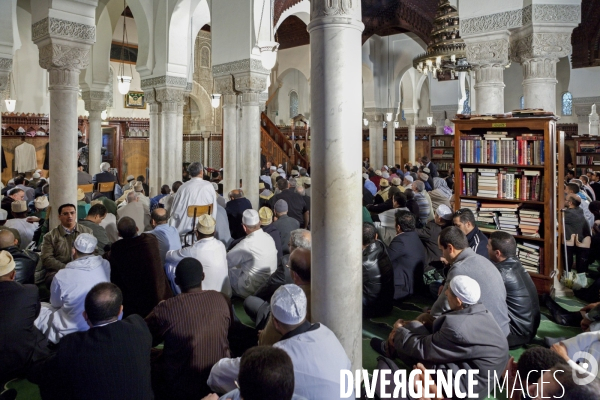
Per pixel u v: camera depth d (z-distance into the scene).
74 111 6.35
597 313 3.38
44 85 14.34
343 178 2.68
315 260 2.75
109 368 2.17
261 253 4.63
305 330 2.26
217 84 8.90
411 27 14.11
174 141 10.20
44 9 6.10
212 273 4.16
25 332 3.06
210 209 5.54
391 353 3.29
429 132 24.66
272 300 2.28
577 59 15.23
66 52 6.21
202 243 4.20
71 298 3.37
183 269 2.75
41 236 5.64
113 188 9.52
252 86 8.38
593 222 6.21
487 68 5.83
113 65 17.42
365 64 17.86
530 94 5.59
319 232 2.73
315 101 2.71
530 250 4.72
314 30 2.70
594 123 19.33
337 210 2.69
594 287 4.62
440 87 18.05
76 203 6.33
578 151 13.00
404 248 4.73
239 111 9.13
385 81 18.42
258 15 8.30
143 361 2.28
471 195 5.07
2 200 7.14
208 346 2.62
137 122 17.38
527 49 5.54
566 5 5.35
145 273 3.81
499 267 3.55
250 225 4.65
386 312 4.42
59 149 6.23
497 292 3.22
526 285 3.55
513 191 4.82
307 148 20.31
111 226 5.80
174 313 2.61
